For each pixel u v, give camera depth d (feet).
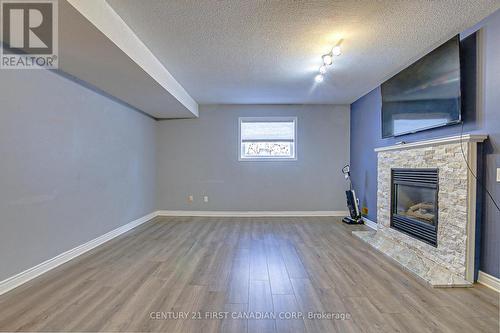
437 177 9.37
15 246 7.95
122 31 8.05
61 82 9.80
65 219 10.03
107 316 6.37
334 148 18.76
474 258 8.03
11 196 7.83
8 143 7.74
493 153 7.67
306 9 7.45
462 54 8.73
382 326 6.01
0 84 7.52
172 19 7.92
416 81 10.73
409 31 8.70
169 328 5.93
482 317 6.36
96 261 10.02
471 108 8.42
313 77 13.12
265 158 18.83
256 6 7.28
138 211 16.26
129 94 12.95
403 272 8.96
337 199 18.80
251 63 11.34
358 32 8.75
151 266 9.51
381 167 13.37
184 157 19.01
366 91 15.65
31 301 7.06
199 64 11.45
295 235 13.73
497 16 7.57
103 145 12.56
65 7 5.99
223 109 18.85
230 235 13.75
